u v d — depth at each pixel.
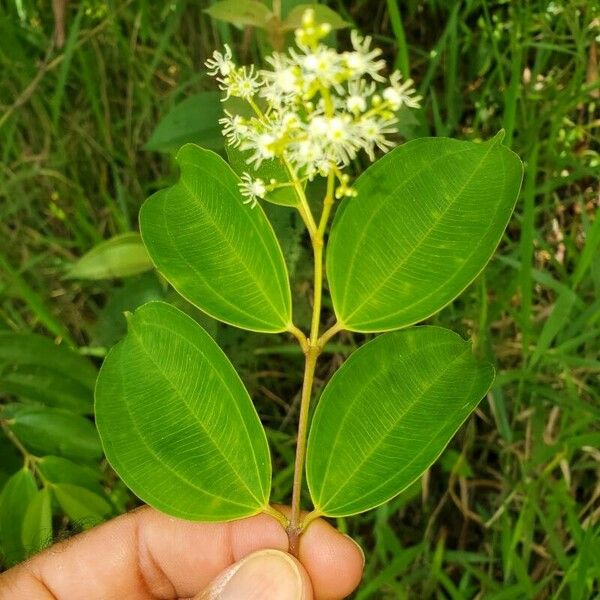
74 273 0.20
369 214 0.12
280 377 0.25
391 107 0.11
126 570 0.18
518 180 0.12
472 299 0.23
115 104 0.27
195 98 0.19
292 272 0.20
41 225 0.27
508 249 0.24
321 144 0.11
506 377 0.21
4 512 0.18
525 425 0.23
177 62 0.26
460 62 0.25
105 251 0.20
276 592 0.14
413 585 0.23
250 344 0.23
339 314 0.12
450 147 0.12
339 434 0.12
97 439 0.19
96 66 0.27
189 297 0.12
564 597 0.21
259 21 0.17
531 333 0.21
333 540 0.17
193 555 0.17
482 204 0.12
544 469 0.22
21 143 0.28
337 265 0.12
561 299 0.20
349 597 0.23
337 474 0.12
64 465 0.19
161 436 0.13
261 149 0.11
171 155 0.25
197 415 0.13
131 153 0.27
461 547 0.23
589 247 0.20
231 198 0.13
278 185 0.12
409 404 0.12
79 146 0.27
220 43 0.24
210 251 0.13
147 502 0.12
